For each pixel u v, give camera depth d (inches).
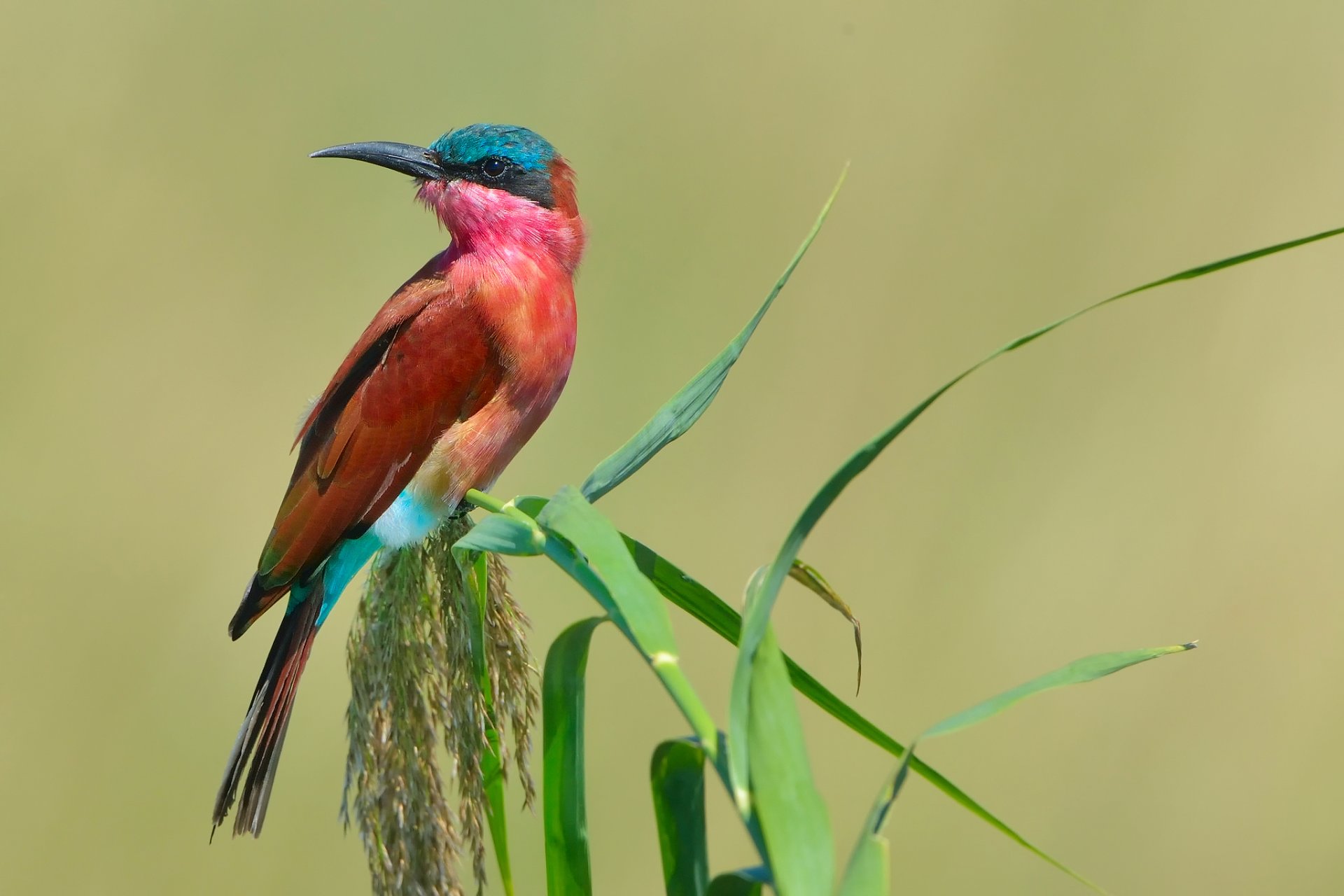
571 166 343.9
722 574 521.0
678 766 165.2
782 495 531.5
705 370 202.8
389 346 311.1
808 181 568.7
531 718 207.5
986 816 150.6
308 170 561.3
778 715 141.3
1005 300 553.3
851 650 499.8
